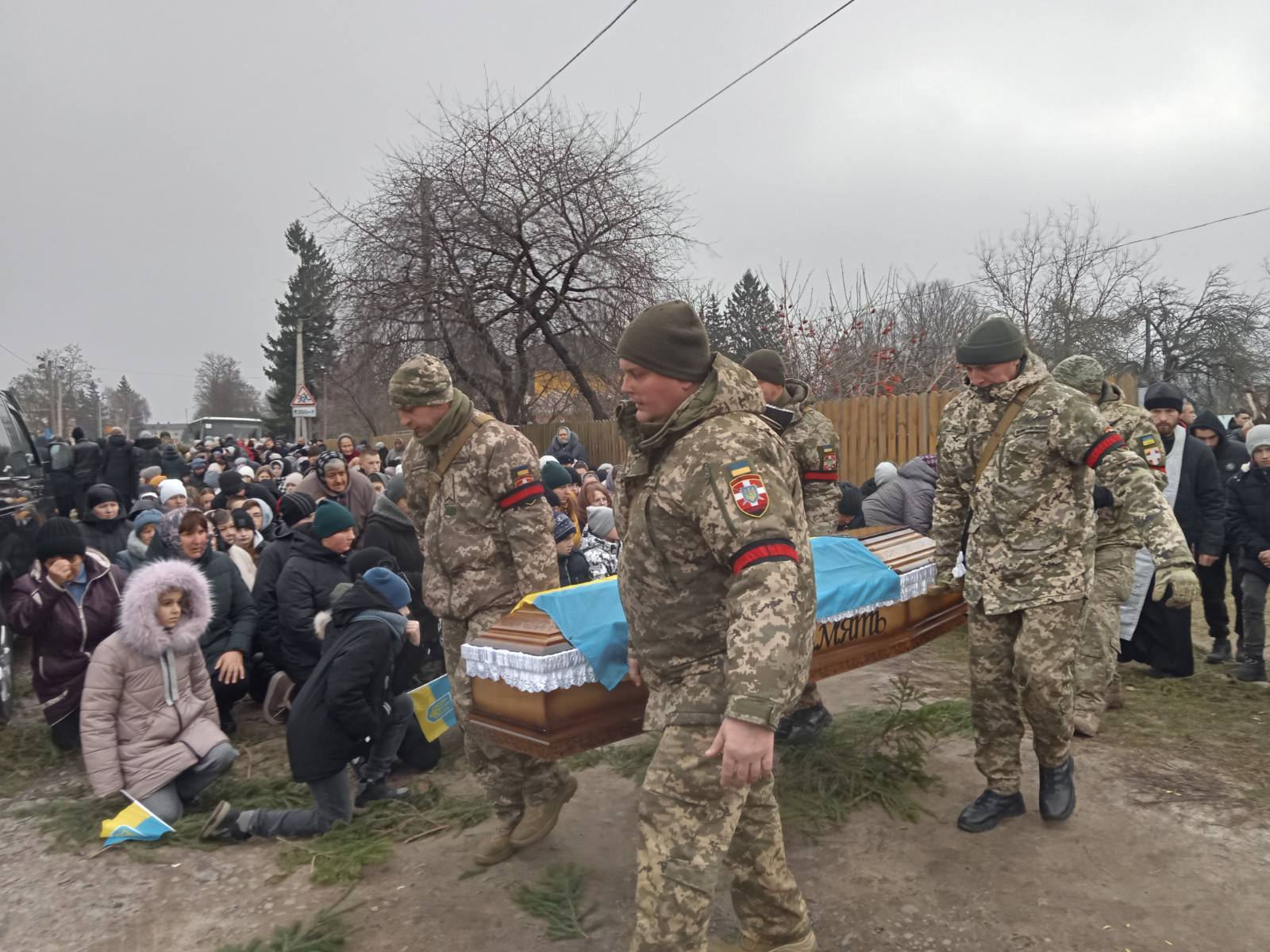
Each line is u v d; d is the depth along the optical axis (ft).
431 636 18.31
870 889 10.28
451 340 52.29
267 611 17.97
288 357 166.20
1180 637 17.92
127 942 10.30
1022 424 10.96
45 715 16.76
